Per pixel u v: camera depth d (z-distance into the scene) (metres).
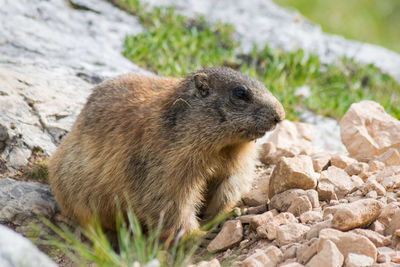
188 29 22.88
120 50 19.91
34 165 14.16
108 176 12.25
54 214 13.50
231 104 11.55
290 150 14.01
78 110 15.47
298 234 10.18
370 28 35.59
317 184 12.01
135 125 12.05
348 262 8.80
